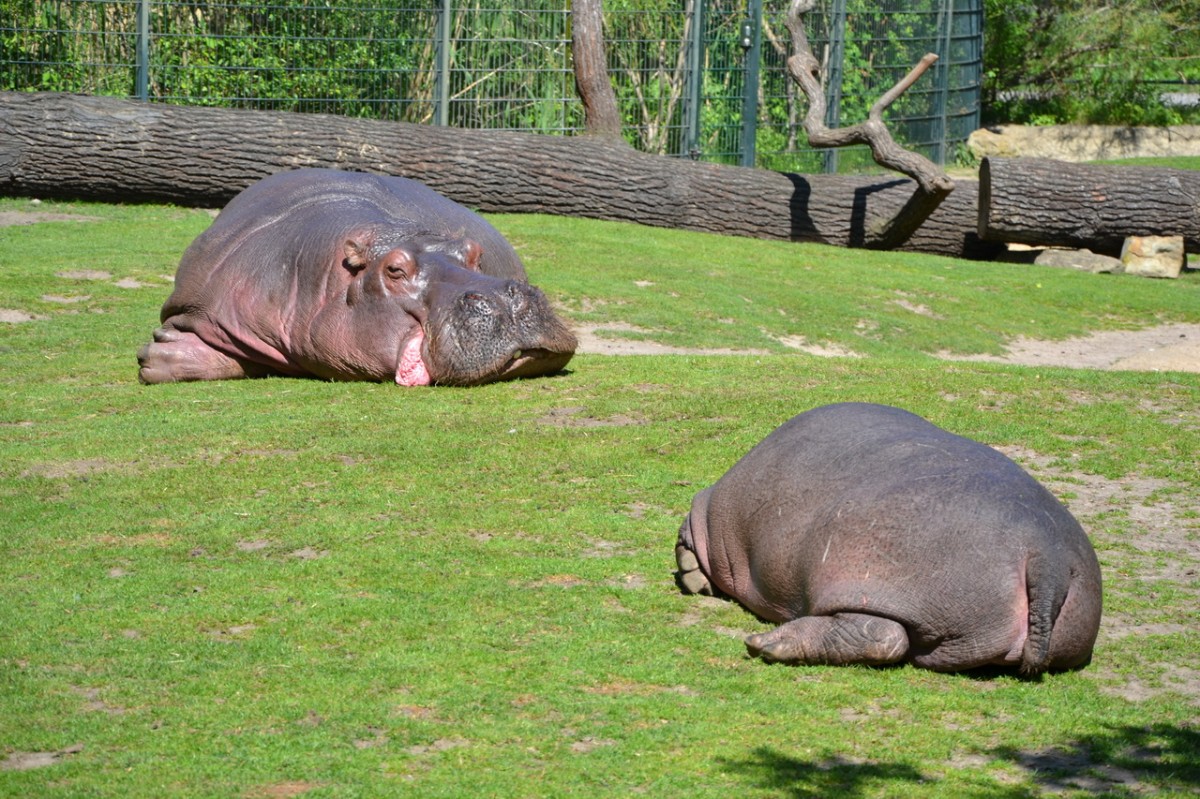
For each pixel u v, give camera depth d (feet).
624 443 84.12
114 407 96.48
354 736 45.50
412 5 219.82
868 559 50.29
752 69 229.66
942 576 49.01
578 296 143.74
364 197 112.27
